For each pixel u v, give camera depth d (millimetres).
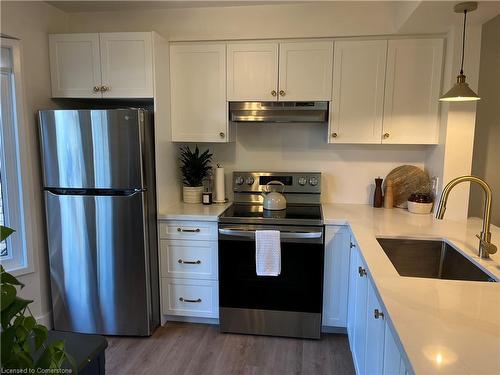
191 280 2740
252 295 2643
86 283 2631
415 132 2670
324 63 2678
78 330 2699
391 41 2604
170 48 2812
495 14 2180
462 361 842
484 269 1568
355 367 2160
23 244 2562
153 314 2715
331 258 2586
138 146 2445
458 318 1058
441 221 2480
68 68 2670
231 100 2793
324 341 2627
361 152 3027
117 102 3166
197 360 2398
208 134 2854
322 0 2629
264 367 2326
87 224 2557
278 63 2719
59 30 2848
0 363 658
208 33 2863
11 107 2453
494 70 2746
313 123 3049
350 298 2484
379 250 1788
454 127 2506
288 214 2684
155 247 2713
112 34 2586
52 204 2570
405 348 895
